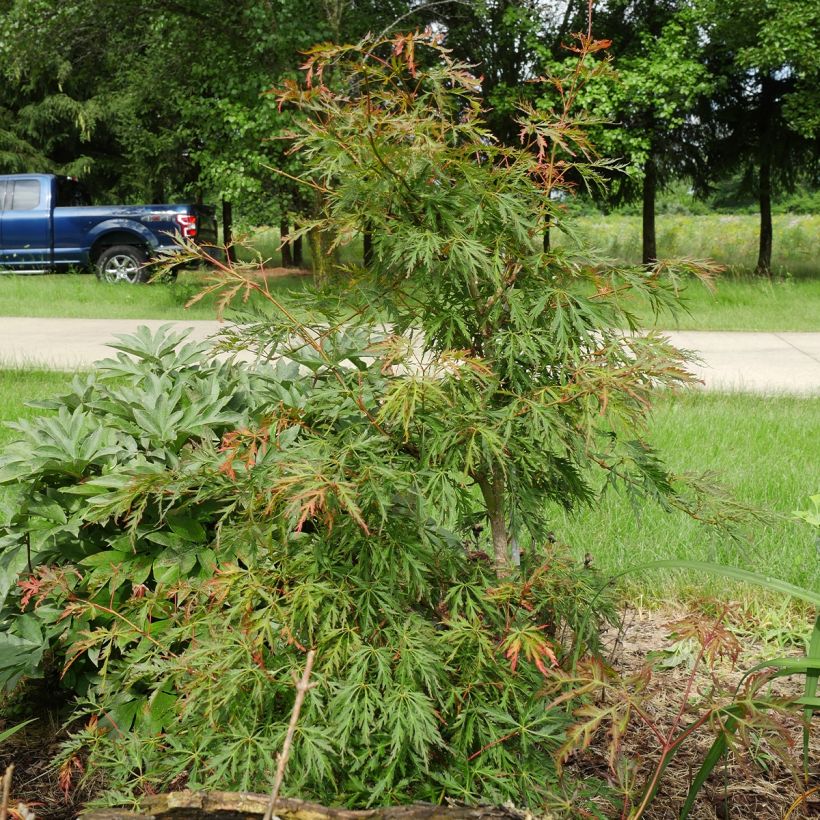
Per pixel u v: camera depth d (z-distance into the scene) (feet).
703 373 32.89
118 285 60.13
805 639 11.55
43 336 41.75
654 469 7.72
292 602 6.79
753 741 8.61
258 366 10.85
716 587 12.64
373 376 7.30
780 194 87.61
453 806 6.72
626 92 60.39
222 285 6.98
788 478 17.34
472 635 6.98
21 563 9.47
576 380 7.09
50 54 55.52
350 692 6.61
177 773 7.25
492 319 7.28
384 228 6.99
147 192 110.11
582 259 7.28
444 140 7.27
